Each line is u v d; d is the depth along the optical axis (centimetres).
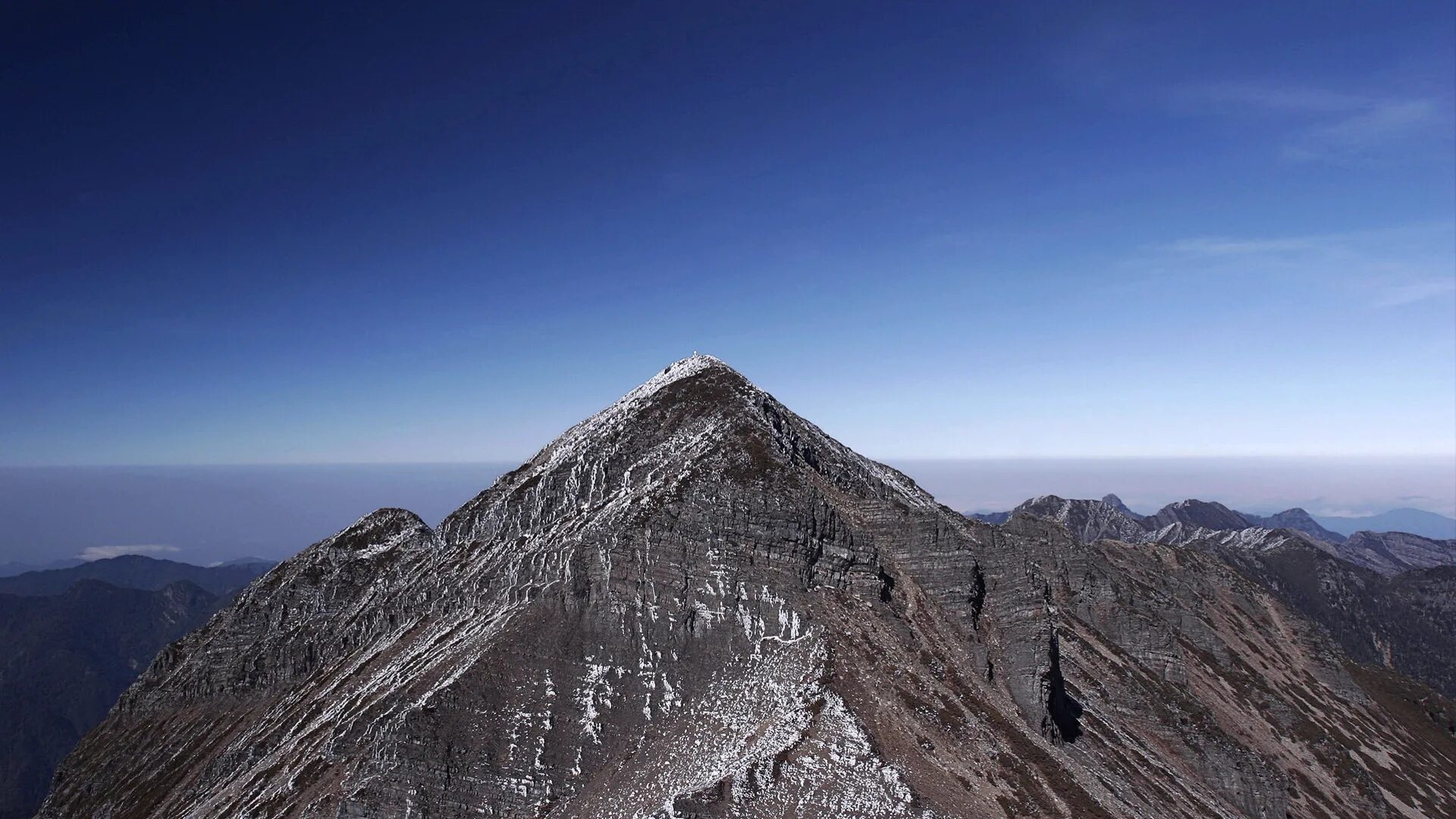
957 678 8550
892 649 8569
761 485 9931
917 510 13350
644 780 7438
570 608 9269
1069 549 14125
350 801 7981
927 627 9262
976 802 6688
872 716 7400
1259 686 14888
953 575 9862
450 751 8044
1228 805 9856
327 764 9619
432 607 13550
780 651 8394
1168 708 11012
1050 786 7338
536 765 7894
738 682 8269
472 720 8294
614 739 8106
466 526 15862
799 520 9400
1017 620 9544
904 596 9662
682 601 8981
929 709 7762
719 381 14475
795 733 7138
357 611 16700
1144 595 16012
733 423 12081
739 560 9169
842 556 9388
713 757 7275
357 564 18938
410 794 7850
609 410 16262
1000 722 8081
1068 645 11869
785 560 9219
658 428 13388
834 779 6619
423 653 11338
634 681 8581
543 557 11138
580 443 14650
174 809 13050
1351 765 13288
